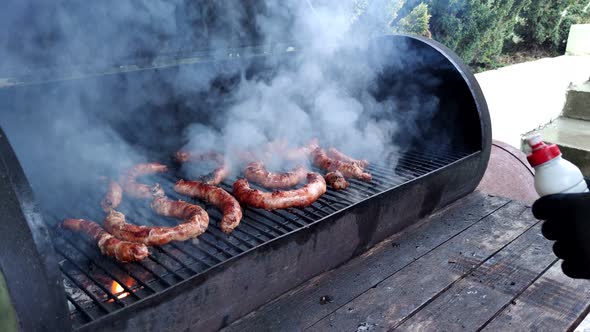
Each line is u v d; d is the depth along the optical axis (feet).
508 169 10.56
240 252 5.11
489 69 20.21
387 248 6.66
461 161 7.38
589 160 16.33
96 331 3.76
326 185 7.16
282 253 5.08
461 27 16.70
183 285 4.25
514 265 6.27
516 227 7.27
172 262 5.32
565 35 24.22
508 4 17.87
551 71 19.21
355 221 5.86
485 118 7.92
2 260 3.38
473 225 7.33
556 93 19.79
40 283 3.41
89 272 5.16
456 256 6.47
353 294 5.66
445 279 5.96
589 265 3.35
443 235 7.02
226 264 4.55
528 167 10.95
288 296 5.61
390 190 6.18
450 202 7.97
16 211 3.30
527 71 18.17
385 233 6.62
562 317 5.30
